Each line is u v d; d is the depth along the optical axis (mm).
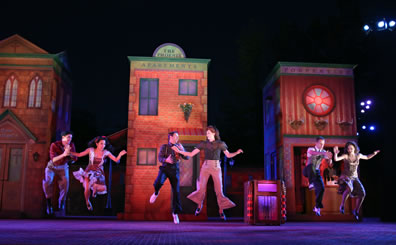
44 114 14609
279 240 5668
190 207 13477
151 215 13398
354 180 10469
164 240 5492
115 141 14961
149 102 14266
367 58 20297
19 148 14469
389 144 14422
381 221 13945
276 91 15297
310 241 5570
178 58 14492
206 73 14625
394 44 14734
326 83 14805
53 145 8820
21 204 14078
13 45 15094
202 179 8844
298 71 14781
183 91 14438
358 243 5344
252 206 10320
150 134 14023
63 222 10719
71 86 17656
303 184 15125
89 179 8609
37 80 14844
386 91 14891
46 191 8672
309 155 10734
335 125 14547
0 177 14219
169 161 9141
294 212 13758
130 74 14367
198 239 5691
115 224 9719
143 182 13680
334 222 12945
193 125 14234
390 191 14164
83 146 26547
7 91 14734
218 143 8945
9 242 4977
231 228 8391
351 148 10461
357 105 19203
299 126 14383
